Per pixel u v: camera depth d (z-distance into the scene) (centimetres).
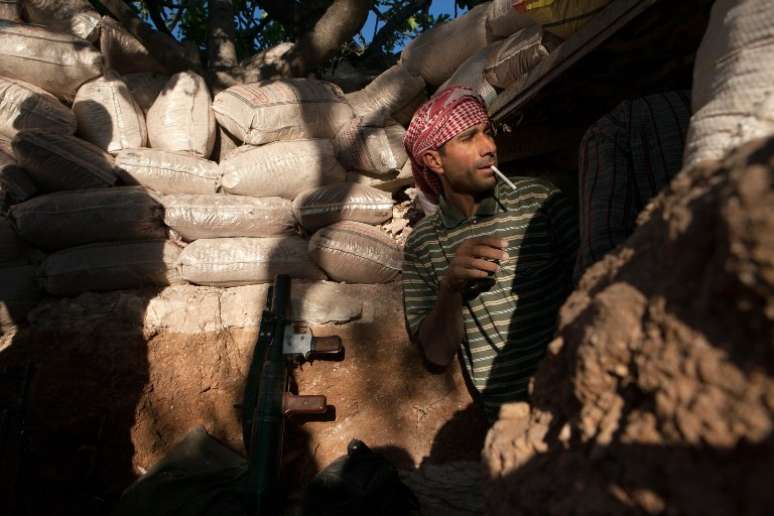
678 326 54
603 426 62
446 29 278
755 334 46
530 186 174
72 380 244
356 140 272
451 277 163
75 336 246
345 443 245
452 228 181
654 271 61
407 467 242
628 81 187
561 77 182
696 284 53
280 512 225
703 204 54
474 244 160
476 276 159
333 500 208
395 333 252
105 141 278
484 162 165
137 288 260
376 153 268
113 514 220
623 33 152
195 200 262
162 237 263
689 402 51
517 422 83
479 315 178
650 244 65
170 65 316
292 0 429
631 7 136
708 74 77
